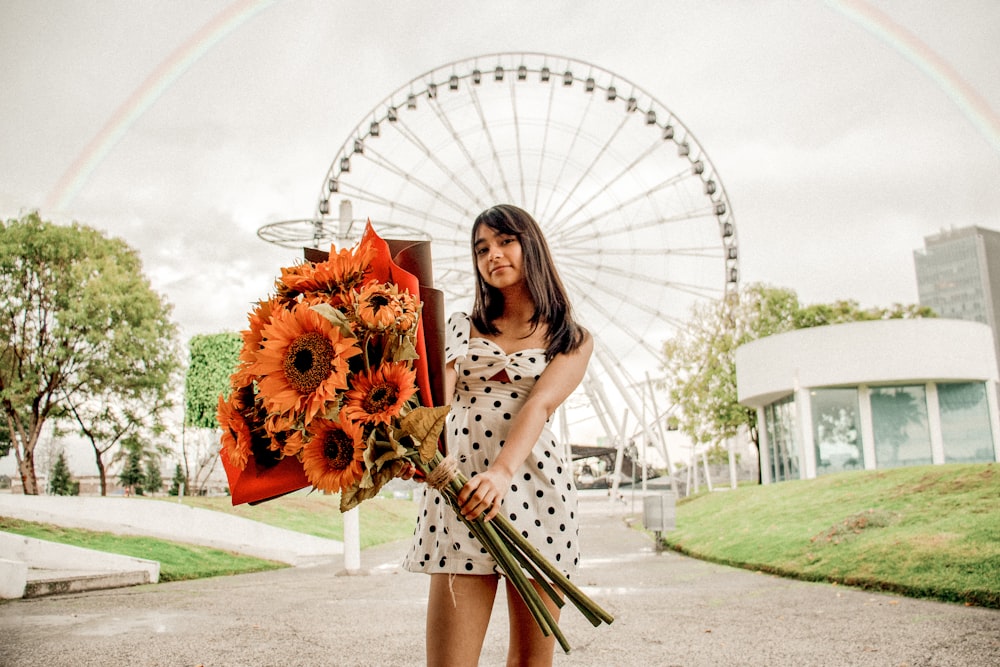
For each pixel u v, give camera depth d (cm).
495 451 196
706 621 607
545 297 206
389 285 170
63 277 2638
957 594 651
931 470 1325
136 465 2967
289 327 155
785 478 2334
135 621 662
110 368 2666
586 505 3947
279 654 505
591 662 462
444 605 185
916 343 1992
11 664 476
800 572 891
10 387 2536
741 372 2423
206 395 2452
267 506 2080
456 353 200
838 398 2105
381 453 157
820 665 432
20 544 1064
